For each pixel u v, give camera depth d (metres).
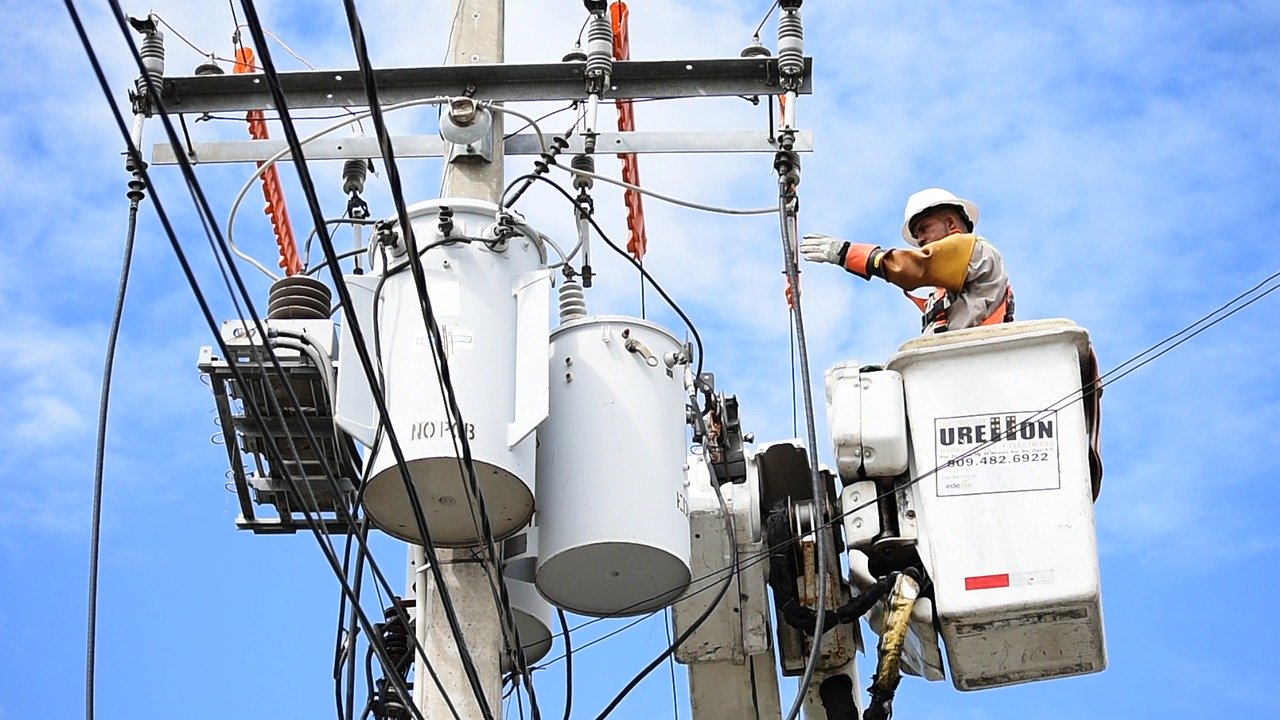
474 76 7.43
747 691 7.59
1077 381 6.63
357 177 7.81
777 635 7.36
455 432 6.11
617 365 6.70
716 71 7.37
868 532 6.69
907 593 6.52
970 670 6.68
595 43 7.29
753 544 7.21
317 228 5.05
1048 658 6.63
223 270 5.11
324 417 6.91
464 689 6.40
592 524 6.42
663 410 6.71
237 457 7.14
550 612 7.24
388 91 7.49
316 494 7.32
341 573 6.07
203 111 7.52
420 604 6.55
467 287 6.43
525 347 6.35
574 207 7.14
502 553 6.56
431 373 6.23
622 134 7.46
